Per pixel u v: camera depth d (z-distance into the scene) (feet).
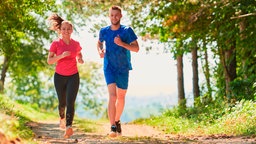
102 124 88.74
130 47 38.34
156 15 89.35
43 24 149.38
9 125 35.58
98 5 90.02
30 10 91.04
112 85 39.11
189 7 83.82
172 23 83.25
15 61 169.58
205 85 130.11
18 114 66.90
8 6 83.20
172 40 104.42
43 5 90.02
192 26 83.10
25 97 262.06
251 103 63.57
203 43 99.55
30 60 160.76
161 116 104.68
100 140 40.04
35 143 35.53
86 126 70.79
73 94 39.32
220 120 67.10
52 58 38.63
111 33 39.17
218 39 89.04
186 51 97.50
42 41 154.71
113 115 38.91
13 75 195.83
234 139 42.98
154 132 75.15
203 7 80.07
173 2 86.07
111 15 38.86
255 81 81.15
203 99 100.32
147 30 101.71
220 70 107.24
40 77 263.08
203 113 83.25
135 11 89.35
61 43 39.73
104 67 39.63
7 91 261.03
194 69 115.75
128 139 40.98
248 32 84.43
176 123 81.97
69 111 39.01
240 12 80.64
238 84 81.71
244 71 92.27
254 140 40.32
